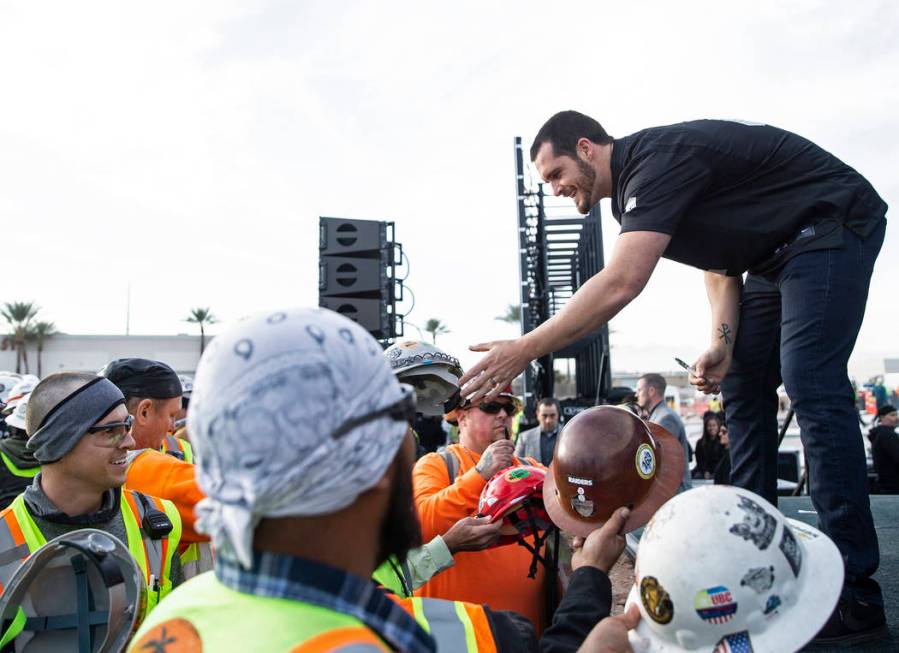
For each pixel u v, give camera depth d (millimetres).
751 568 1196
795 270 2369
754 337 2863
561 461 1848
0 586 2051
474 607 1337
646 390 7102
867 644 2189
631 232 2422
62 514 2154
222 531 905
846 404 2266
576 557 1715
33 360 50188
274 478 845
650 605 1272
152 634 938
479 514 2303
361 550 957
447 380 2730
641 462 1793
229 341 915
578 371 13672
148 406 3152
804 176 2387
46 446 2160
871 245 2365
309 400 864
